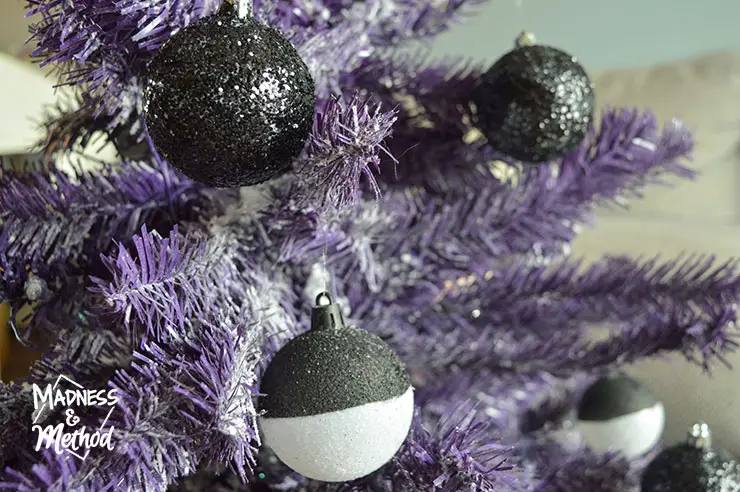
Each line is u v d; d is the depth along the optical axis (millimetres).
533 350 659
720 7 1419
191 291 475
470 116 608
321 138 453
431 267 632
